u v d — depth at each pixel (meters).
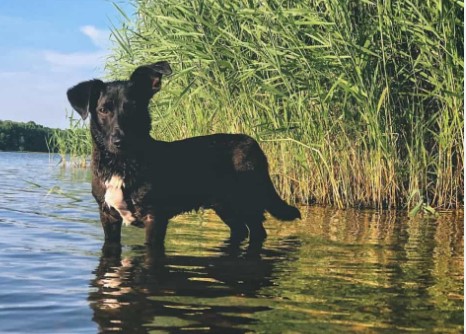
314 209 3.02
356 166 3.17
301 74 3.09
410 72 3.12
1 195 3.72
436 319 1.33
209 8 3.21
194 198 2.24
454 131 3.04
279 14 2.98
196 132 3.35
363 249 2.04
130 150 2.10
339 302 1.43
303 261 1.85
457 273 1.72
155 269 1.72
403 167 3.11
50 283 1.56
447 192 3.07
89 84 2.16
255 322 1.29
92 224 2.55
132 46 3.76
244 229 2.32
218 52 3.10
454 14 2.89
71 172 6.57
